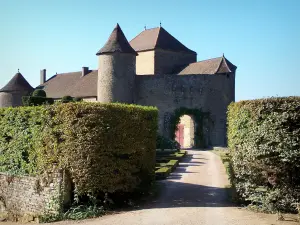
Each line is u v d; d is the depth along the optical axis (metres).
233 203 13.07
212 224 10.11
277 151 11.59
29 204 13.67
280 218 10.62
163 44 51.31
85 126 12.20
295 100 11.66
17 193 14.37
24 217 13.03
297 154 11.41
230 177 13.88
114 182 12.70
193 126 44.00
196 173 20.11
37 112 13.37
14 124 14.62
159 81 43.88
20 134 14.28
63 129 12.34
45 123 12.84
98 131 12.29
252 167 12.12
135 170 13.85
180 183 17.19
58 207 12.16
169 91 43.59
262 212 11.61
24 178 13.98
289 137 11.52
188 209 12.16
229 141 14.59
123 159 13.36
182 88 43.38
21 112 14.23
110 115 12.68
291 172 11.64
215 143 42.94
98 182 12.24
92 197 12.28
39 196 13.11
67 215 11.91
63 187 12.25
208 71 44.56
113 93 41.81
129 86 42.69
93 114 12.29
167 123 43.38
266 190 12.00
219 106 43.34
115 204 13.26
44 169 12.80
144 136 14.57
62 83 56.97
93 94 47.19
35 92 42.03
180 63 52.69
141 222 10.58
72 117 12.22
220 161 25.88
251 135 12.10
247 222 10.27
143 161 14.50
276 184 11.72
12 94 51.50
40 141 13.04
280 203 11.66
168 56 51.47
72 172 12.18
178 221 10.52
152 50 50.53
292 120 11.62
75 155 12.13
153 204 13.22
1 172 15.27
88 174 12.08
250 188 12.27
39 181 13.10
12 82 51.97
